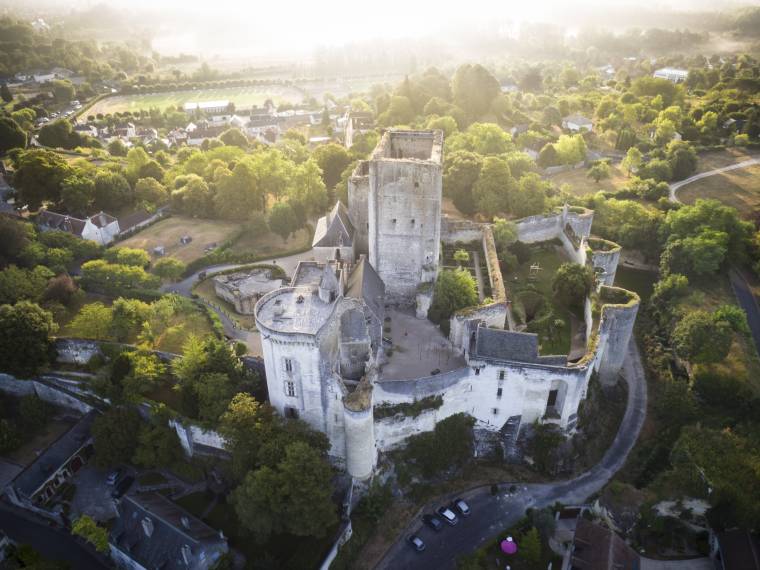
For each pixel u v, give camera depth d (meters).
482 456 114.31
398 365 113.44
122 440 106.56
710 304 148.75
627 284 167.38
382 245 129.00
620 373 134.12
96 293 143.00
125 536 93.94
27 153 185.62
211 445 104.94
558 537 99.69
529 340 106.44
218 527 98.00
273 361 97.19
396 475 107.50
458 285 127.88
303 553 91.81
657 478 104.50
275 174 184.25
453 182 180.25
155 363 112.19
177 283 149.62
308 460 92.44
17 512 104.44
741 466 102.62
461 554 98.00
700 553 97.81
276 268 152.88
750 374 126.44
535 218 163.75
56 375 117.81
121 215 187.75
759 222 189.38
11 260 149.25
